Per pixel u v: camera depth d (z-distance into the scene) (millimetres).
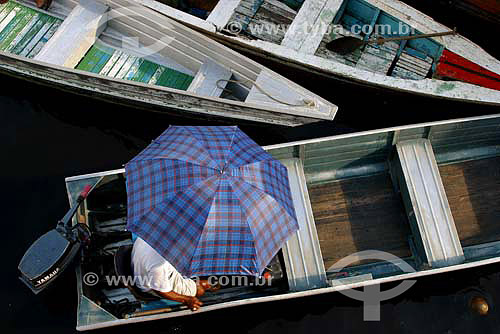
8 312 5988
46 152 6977
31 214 6574
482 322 6062
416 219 5816
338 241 6059
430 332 6020
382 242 6062
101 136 7172
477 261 5391
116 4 6844
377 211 6207
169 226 4359
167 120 7176
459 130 6172
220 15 6754
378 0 6859
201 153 4586
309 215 5762
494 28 8258
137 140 7191
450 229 5777
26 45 6984
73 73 6246
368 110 7309
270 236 4531
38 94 7250
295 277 5477
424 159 6055
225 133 4887
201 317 5992
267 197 4559
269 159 4812
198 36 6508
